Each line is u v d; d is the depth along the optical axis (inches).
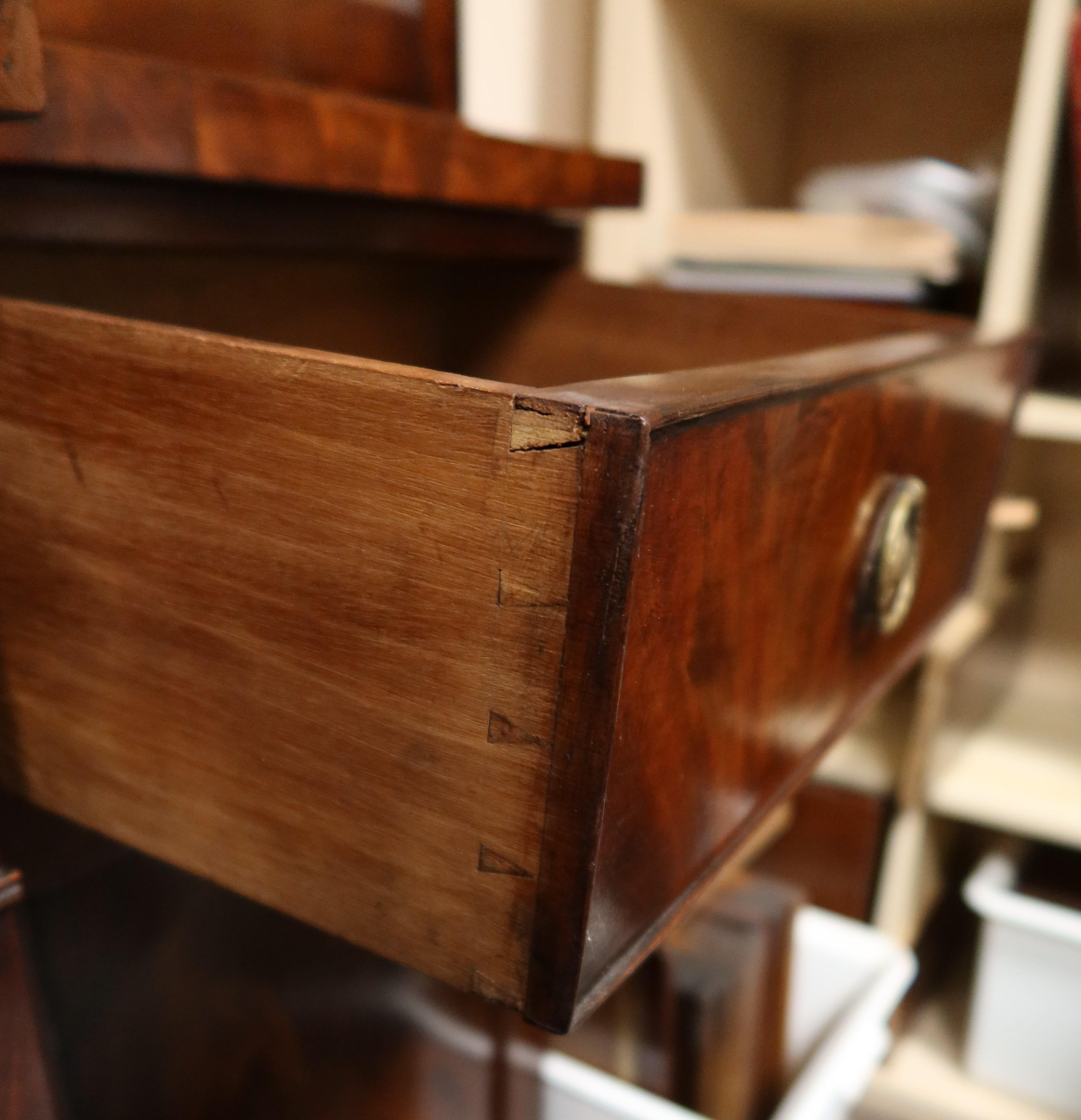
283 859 11.8
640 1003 27.6
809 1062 31.0
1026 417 29.8
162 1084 21.5
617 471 8.4
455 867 10.4
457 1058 28.1
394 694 10.3
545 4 34.1
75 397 11.8
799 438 12.4
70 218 16.4
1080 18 27.5
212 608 11.5
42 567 13.1
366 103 18.5
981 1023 36.4
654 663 10.1
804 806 37.1
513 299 26.7
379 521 9.9
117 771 13.2
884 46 39.1
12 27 10.5
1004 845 40.1
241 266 22.3
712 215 31.8
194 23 16.9
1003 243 29.9
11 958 13.0
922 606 21.5
